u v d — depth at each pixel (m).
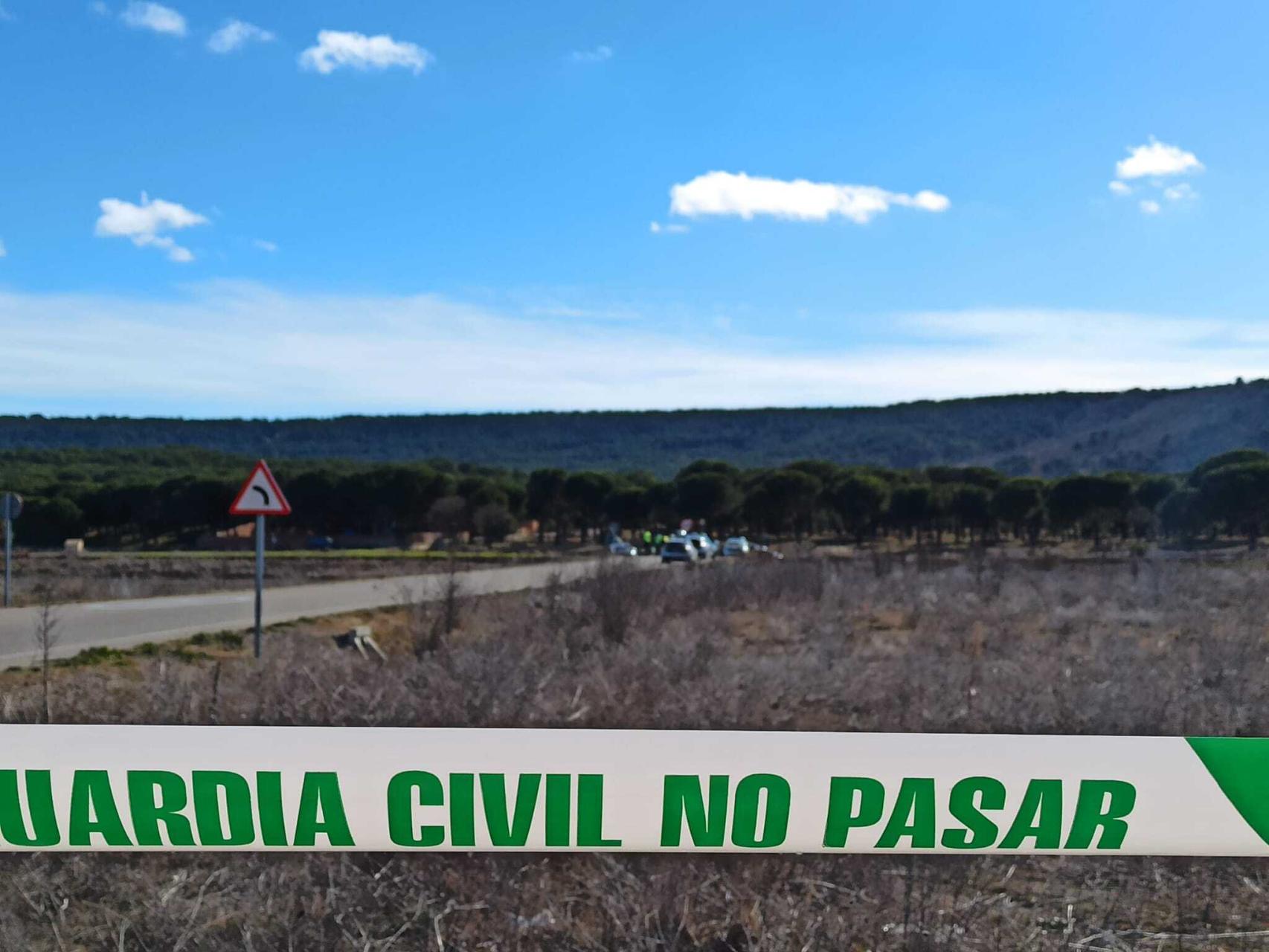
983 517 71.44
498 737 4.05
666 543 47.19
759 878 4.72
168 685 8.03
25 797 4.00
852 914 4.64
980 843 4.14
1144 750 4.12
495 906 4.71
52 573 35.50
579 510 88.75
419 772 4.05
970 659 11.73
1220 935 4.70
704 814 4.09
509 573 35.50
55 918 4.70
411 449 190.25
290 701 7.62
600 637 14.10
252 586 29.08
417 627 15.78
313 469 90.50
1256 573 27.06
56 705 7.95
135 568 41.00
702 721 7.80
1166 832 4.14
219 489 77.25
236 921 4.68
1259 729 8.16
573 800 4.07
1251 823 4.14
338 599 23.95
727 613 19.56
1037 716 8.23
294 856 4.98
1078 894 5.14
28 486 81.44
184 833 4.05
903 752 4.09
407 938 4.61
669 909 4.62
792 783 4.09
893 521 77.94
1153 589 22.69
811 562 29.42
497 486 85.50
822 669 10.95
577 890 5.05
